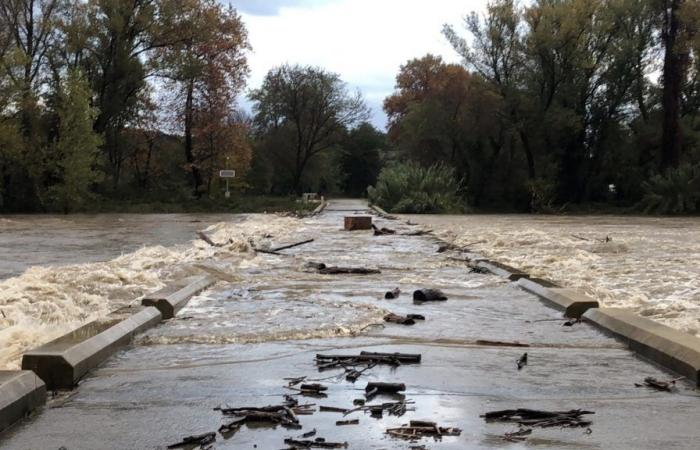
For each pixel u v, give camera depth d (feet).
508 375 17.94
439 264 44.73
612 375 17.99
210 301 29.78
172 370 18.47
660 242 63.52
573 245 58.49
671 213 144.97
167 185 182.80
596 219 121.80
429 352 20.52
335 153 275.80
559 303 27.81
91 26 146.92
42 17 144.25
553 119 158.61
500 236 68.13
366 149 310.65
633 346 20.83
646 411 14.96
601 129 166.71
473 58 168.45
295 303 29.22
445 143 181.37
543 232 77.15
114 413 14.83
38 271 37.27
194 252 49.32
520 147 176.76
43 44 145.38
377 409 15.02
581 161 169.68
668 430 13.74
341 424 14.10
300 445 12.86
